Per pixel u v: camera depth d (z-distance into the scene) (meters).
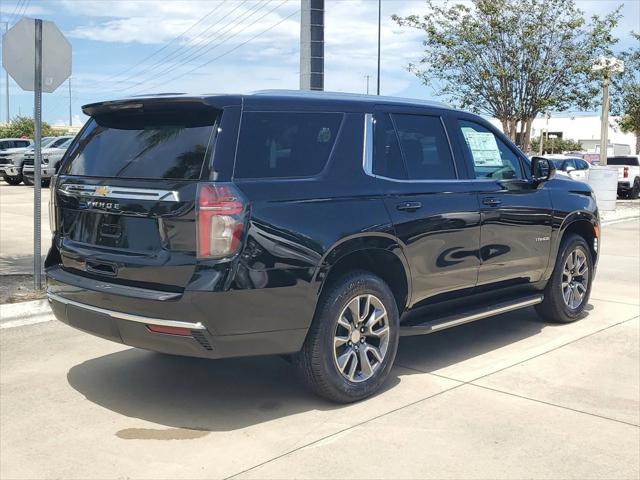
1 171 27.00
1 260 10.03
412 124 5.22
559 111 18.45
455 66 18.05
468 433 4.18
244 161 4.11
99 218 4.43
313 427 4.27
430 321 5.18
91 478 3.64
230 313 3.93
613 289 8.66
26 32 7.62
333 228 4.36
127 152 4.44
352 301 4.55
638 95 29.47
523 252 5.97
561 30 17.38
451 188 5.29
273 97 4.38
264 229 4.05
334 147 4.61
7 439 4.11
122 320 4.15
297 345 4.27
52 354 5.77
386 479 3.60
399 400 4.73
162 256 4.04
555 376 5.24
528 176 6.21
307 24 12.94
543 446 4.00
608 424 4.33
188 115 4.26
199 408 4.59
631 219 18.53
